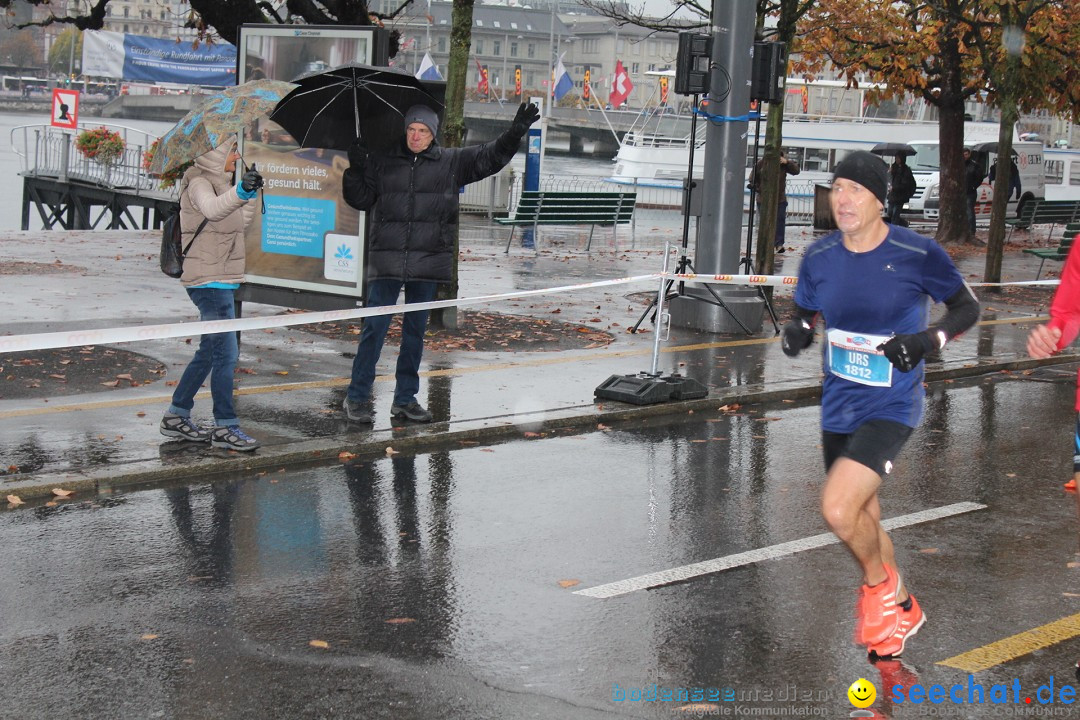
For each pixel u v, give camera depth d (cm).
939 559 626
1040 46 2316
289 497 712
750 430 924
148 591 555
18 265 1669
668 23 1652
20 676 463
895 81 2656
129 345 1112
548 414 919
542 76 15425
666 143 4178
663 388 980
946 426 955
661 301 1017
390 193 848
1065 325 518
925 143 4044
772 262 1753
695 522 683
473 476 770
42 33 11438
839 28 2616
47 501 689
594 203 2227
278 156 1117
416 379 887
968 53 2577
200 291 764
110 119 8781
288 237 1127
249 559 603
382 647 498
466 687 461
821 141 4209
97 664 475
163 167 721
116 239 2150
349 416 872
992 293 1825
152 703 442
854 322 485
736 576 593
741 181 1338
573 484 758
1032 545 653
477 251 2200
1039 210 2817
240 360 1086
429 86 926
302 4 1909
